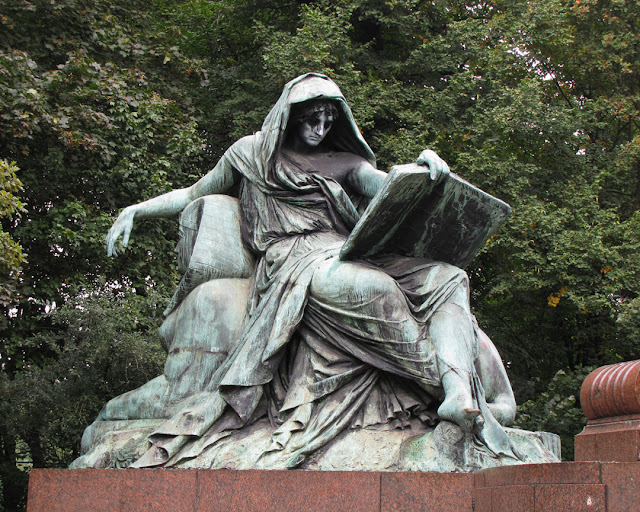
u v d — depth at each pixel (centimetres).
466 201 541
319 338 536
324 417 501
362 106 1398
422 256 564
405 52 1664
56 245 1247
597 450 514
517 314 1479
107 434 537
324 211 586
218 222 588
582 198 1363
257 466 484
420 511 453
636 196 1545
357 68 1562
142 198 1270
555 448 554
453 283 534
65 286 1259
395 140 1385
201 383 548
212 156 1542
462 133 1445
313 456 486
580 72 1575
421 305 527
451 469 471
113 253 610
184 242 596
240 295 570
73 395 1012
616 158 1485
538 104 1390
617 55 1551
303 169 598
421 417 507
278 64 1378
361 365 522
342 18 1515
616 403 515
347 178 607
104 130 1275
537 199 1368
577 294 1308
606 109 1531
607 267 1275
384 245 554
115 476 468
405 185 519
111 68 1337
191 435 504
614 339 1367
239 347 536
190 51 1672
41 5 1305
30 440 1088
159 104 1313
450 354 505
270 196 587
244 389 520
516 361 1438
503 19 1555
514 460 491
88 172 1273
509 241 1290
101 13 1414
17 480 1144
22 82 1200
